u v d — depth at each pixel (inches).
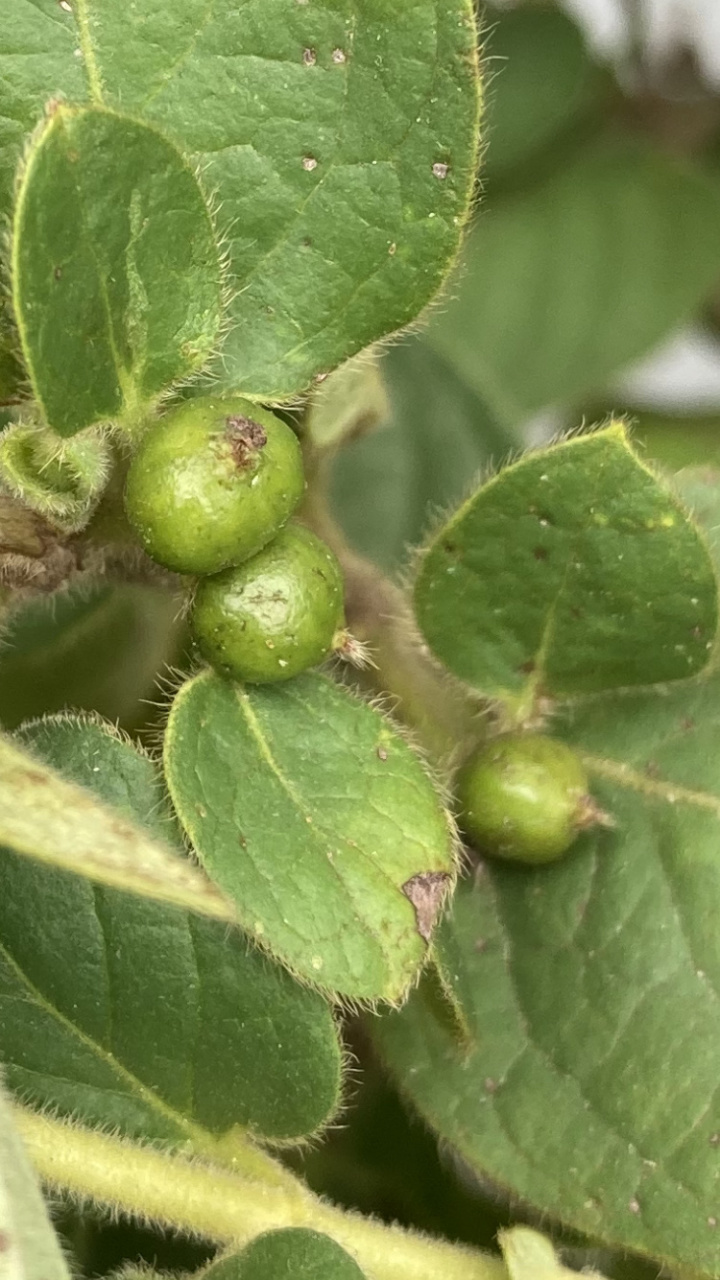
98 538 4.8
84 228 4.4
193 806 4.6
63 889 4.8
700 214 8.4
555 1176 5.0
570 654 5.1
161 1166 4.8
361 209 4.7
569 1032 5.0
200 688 4.7
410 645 5.1
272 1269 4.7
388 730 4.8
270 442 4.5
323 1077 4.8
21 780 4.2
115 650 5.4
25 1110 4.8
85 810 4.2
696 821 5.1
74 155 4.3
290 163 4.7
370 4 4.6
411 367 6.3
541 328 8.1
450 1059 5.1
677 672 5.1
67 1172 4.8
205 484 4.4
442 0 4.6
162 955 4.8
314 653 4.7
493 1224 5.3
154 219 4.5
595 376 8.1
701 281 8.3
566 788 5.0
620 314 8.2
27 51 4.6
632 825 5.1
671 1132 4.9
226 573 4.6
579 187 8.3
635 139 8.4
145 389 4.6
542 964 5.1
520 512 4.9
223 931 4.8
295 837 4.6
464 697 5.1
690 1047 5.0
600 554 4.9
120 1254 5.2
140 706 5.3
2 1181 4.3
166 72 4.7
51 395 4.4
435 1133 5.2
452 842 4.7
